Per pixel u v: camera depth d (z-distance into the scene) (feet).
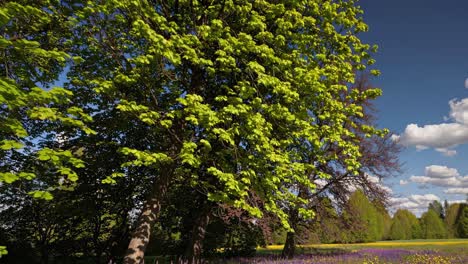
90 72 27.94
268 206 26.37
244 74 28.04
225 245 55.11
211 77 29.30
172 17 26.55
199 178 32.40
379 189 53.26
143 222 26.17
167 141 30.53
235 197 27.96
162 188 27.43
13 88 14.42
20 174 15.49
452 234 223.10
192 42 22.22
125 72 24.53
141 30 20.20
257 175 26.66
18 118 23.06
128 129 36.70
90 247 44.37
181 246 51.67
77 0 26.32
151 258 54.54
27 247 41.83
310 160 32.94
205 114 21.42
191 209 46.83
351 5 32.19
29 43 16.15
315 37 29.73
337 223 50.96
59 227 43.45
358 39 31.22
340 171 49.11
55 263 43.27
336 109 29.43
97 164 38.70
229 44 23.24
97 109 36.47
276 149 27.45
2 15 15.05
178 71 30.14
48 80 27.32
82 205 40.11
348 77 31.12
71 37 27.48
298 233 46.62
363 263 37.50
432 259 41.57
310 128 27.07
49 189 38.60
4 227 41.22
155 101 25.20
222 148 29.07
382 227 190.70
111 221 46.88
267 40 27.17
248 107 23.02
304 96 29.07
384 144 53.83
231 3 24.70
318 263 36.65
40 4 24.30
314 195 46.88
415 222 236.22
